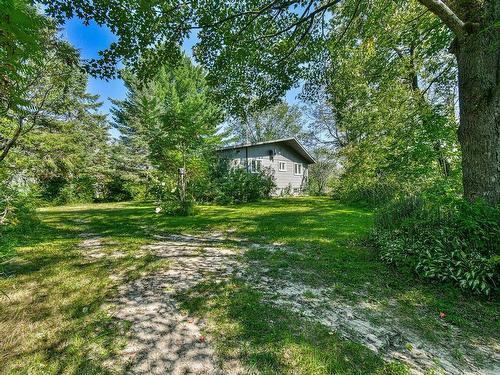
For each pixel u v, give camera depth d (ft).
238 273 10.55
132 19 10.92
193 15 12.25
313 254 12.92
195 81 63.87
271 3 12.87
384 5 14.93
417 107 19.65
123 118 66.64
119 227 21.72
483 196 9.38
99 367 5.15
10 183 15.16
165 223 23.48
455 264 8.66
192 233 19.12
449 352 5.63
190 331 6.44
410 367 5.14
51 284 9.37
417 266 9.56
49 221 25.18
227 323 6.79
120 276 10.24
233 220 24.41
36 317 7.05
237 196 42.88
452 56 19.45
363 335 6.25
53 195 46.06
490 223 8.26
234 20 13.51
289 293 8.63
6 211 11.72
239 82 17.39
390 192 25.49
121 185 56.49
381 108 21.52
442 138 18.30
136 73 13.87
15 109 4.77
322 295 8.46
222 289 8.96
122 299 8.20
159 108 56.34
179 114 30.96
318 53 16.88
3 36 3.56
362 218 23.66
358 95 24.17
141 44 12.07
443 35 16.84
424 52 19.43
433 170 19.19
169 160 32.48
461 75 10.05
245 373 5.02
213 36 13.94
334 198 46.37
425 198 13.52
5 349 5.65
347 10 15.29
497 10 9.14
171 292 8.75
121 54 12.12
